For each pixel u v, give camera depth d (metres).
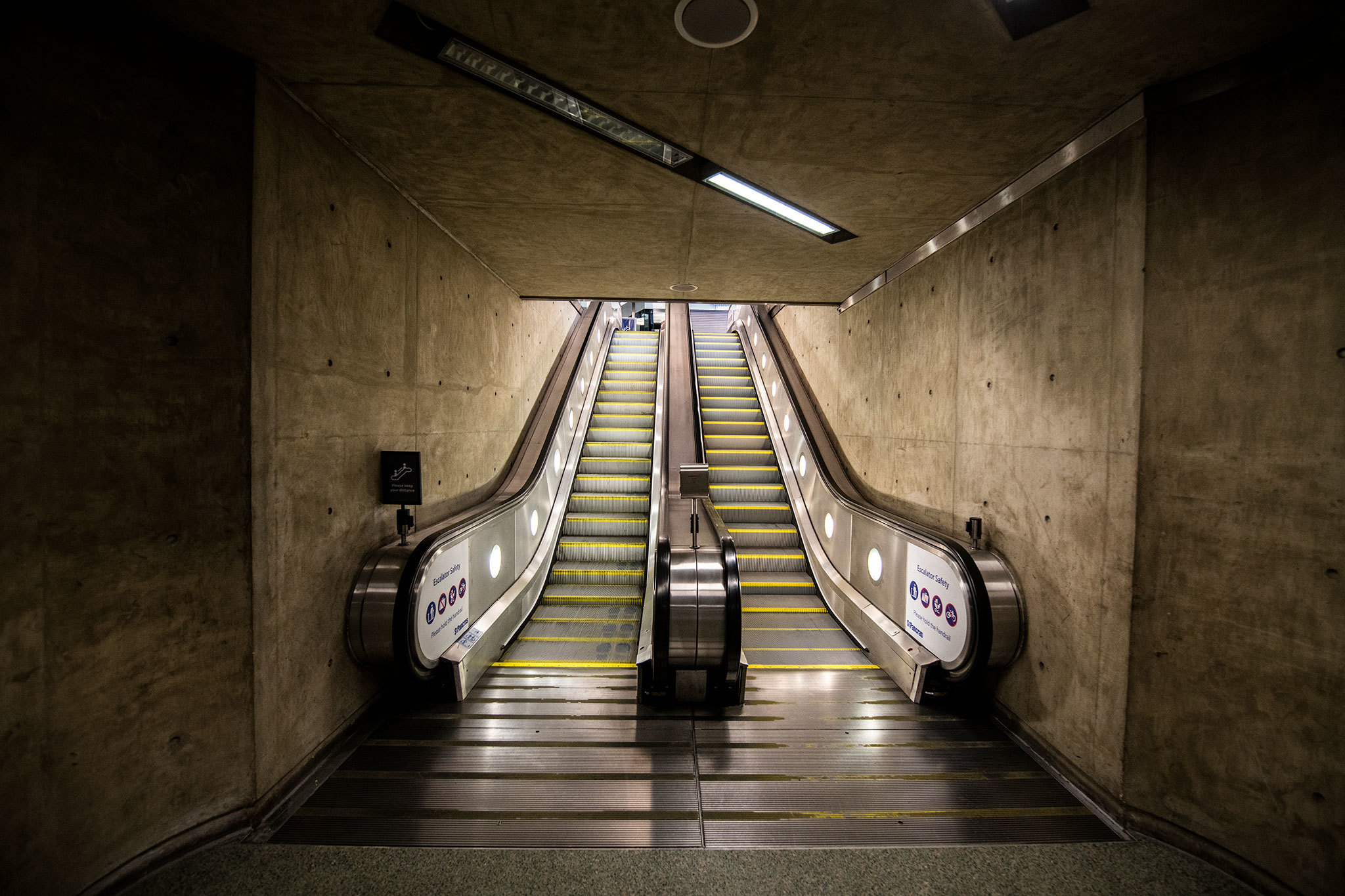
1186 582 2.12
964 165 2.73
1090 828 2.29
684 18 1.74
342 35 1.89
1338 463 1.78
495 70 2.06
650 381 8.82
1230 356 2.00
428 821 2.29
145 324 1.89
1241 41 1.86
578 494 6.13
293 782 2.42
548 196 3.14
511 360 5.11
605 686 3.52
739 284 4.97
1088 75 2.04
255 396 2.13
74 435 1.76
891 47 1.87
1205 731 2.08
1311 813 1.84
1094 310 2.42
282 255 2.23
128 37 1.81
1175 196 2.11
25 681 1.69
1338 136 1.75
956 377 3.47
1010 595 2.89
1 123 1.59
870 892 1.96
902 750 2.85
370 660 2.85
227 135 2.02
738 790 2.53
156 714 1.97
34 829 1.72
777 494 6.48
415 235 3.29
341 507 2.71
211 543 2.07
